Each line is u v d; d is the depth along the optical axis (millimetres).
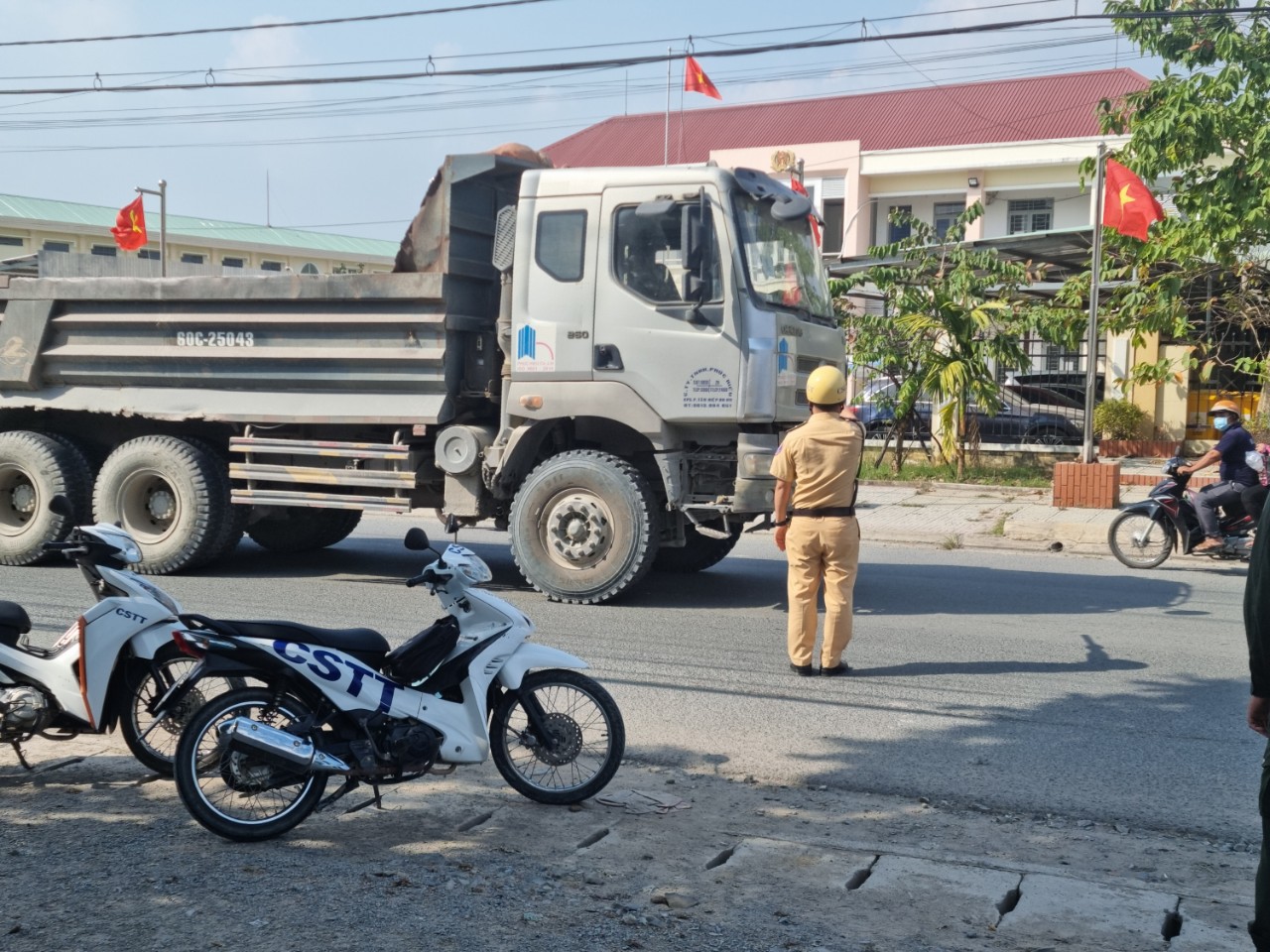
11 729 5285
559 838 4906
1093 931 4098
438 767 5375
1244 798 5605
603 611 9820
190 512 11023
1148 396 24156
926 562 13305
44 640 8289
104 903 4141
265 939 3887
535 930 4000
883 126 35844
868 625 9539
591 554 9898
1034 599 10859
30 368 11547
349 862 4578
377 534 15016
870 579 11953
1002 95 36094
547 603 10133
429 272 10266
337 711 4953
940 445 21578
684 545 11055
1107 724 6781
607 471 9828
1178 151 18156
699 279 9461
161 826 4938
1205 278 21188
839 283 20969
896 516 16781
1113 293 21219
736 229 9516
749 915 4172
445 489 10445
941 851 4875
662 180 9633
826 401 7695
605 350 9766
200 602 9930
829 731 6574
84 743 6102
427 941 3896
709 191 9531
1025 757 6172
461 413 10562
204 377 11086
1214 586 11828
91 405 11453
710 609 10016
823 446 7676
